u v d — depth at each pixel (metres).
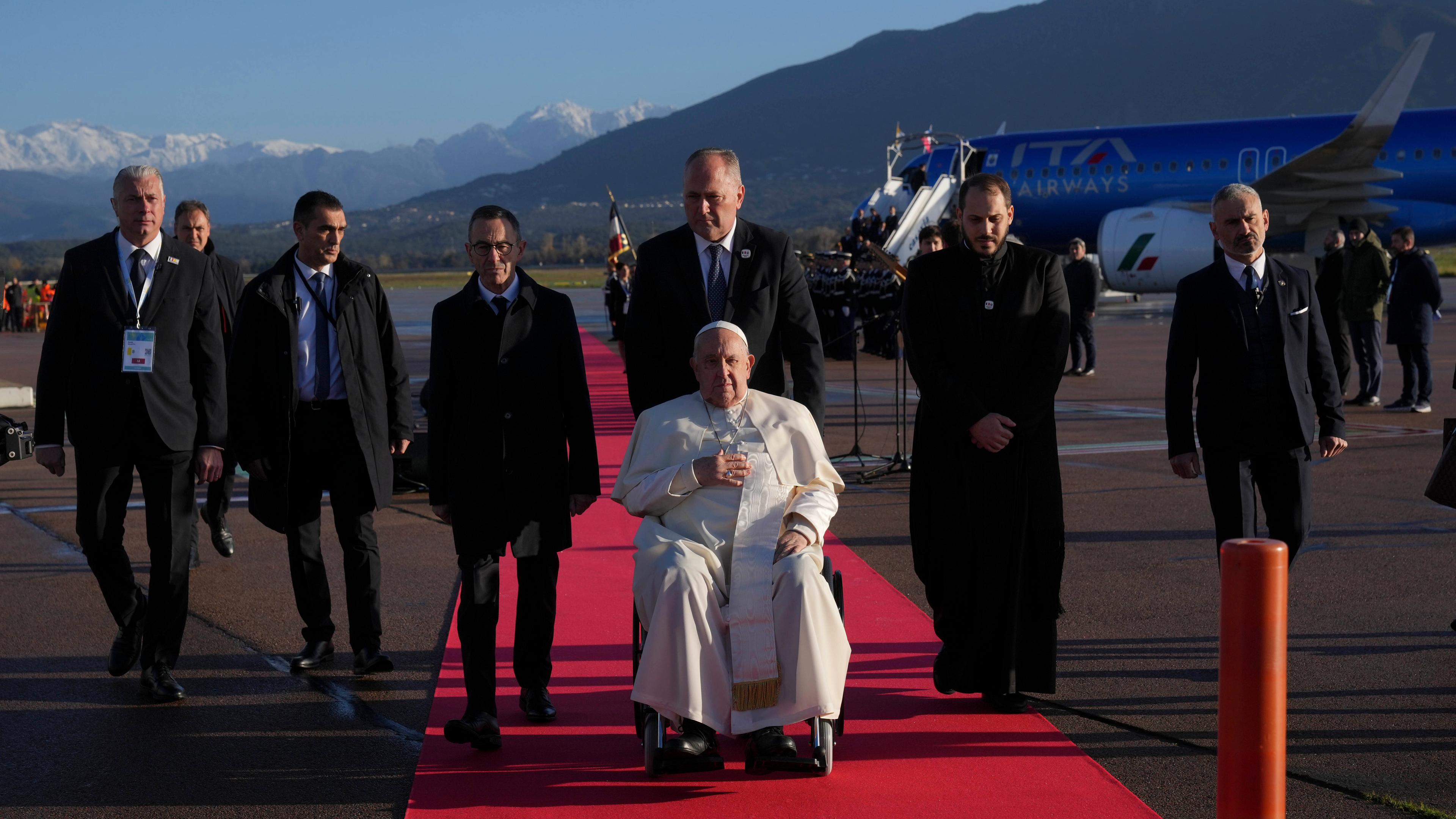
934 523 4.27
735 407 3.89
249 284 4.70
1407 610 5.31
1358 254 12.34
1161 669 4.57
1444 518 7.23
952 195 25.56
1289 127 25.05
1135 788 3.46
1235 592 2.43
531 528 4.02
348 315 4.68
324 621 4.86
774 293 4.07
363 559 4.73
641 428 3.94
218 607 5.70
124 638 4.62
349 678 4.67
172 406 4.44
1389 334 12.02
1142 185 25.81
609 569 6.32
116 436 4.38
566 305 4.21
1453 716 4.02
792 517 3.72
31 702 4.39
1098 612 5.37
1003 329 4.19
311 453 4.74
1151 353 19.83
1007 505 4.14
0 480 9.74
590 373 18.14
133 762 3.79
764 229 4.14
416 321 34.38
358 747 3.92
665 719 3.57
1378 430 10.88
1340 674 4.47
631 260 24.33
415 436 8.76
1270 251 27.95
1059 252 28.53
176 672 4.75
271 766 3.75
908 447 10.44
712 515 3.75
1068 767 3.64
